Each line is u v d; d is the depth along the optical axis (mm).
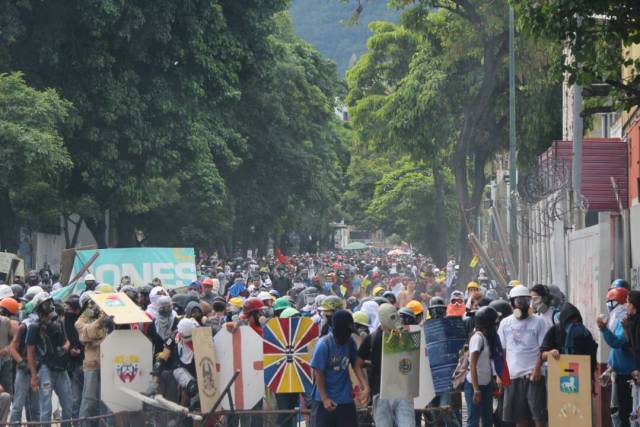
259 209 94500
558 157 43781
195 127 68812
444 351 21812
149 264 41969
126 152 62906
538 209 40625
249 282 52656
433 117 64312
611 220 25172
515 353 21922
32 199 60656
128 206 63844
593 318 26703
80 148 61562
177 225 83500
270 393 23328
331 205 113375
